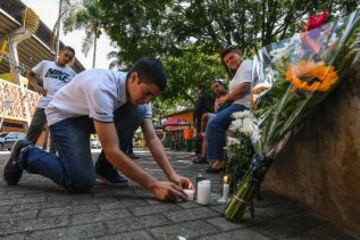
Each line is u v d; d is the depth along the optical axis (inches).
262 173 74.0
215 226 71.1
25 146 106.6
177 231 67.2
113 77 92.4
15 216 75.5
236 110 142.5
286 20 356.5
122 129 109.0
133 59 398.3
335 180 70.6
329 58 65.2
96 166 116.1
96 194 100.0
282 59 80.7
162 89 87.7
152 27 380.2
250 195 74.1
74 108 97.8
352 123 63.9
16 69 909.2
